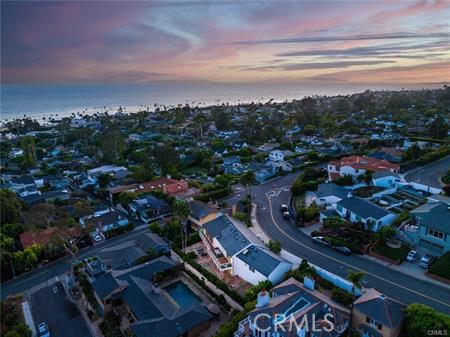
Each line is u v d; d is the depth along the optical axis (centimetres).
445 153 11219
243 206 8200
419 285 4888
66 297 5325
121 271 5344
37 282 5775
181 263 5700
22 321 4769
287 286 4359
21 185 10625
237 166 11794
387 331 3609
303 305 3966
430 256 5406
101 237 7206
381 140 13050
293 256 5806
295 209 7900
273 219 7475
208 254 6175
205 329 4338
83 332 4522
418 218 5878
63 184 11181
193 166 13075
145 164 12056
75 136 18688
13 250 6731
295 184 8919
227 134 18550
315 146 14150
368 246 5841
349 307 4162
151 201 8600
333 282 4841
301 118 19800
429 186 8488
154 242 6366
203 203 7888
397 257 5531
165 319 4191
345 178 8706
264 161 12531
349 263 5550
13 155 15650
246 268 5278
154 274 5319
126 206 8738
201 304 4681
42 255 6438
